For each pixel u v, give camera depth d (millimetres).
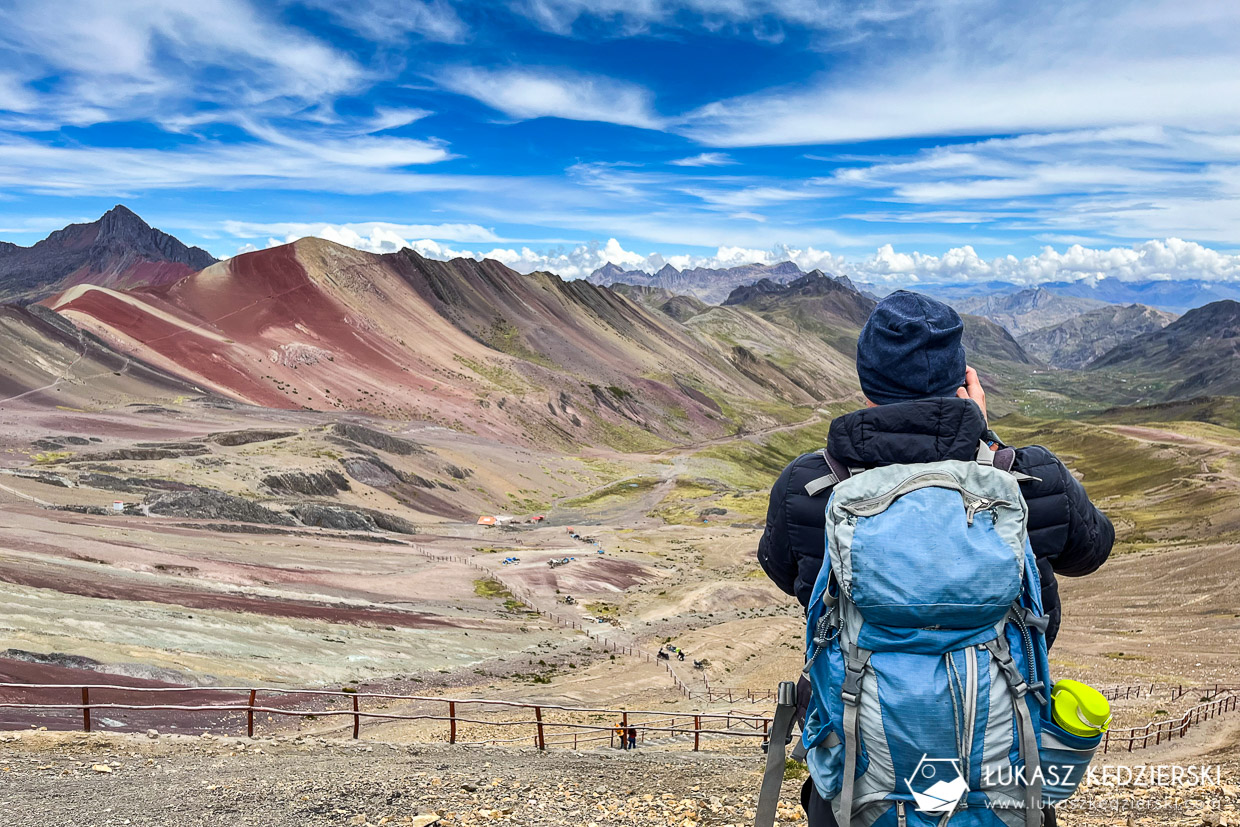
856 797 2322
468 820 7551
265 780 9664
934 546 2201
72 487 103062
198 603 54438
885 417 2488
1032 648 2277
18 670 30594
